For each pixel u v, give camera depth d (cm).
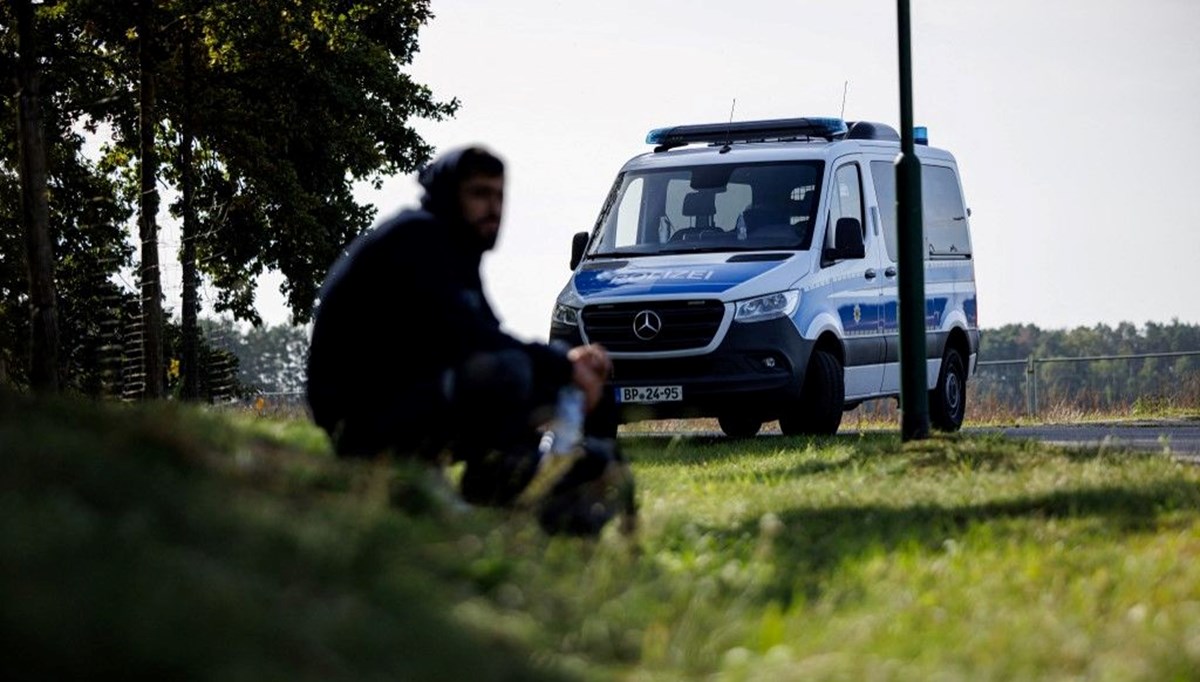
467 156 2070
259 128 11438
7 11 10481
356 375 2011
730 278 4762
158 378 10175
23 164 7794
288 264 11888
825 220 5012
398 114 12200
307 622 1133
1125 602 1783
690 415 4781
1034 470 3142
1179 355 8125
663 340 4731
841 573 1880
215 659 994
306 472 1605
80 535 1120
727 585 1723
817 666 1366
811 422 4894
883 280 5291
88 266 11612
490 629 1324
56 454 1301
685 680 1342
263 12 10719
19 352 11400
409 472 1694
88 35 11075
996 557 2064
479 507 1847
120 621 981
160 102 11362
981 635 1550
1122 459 3400
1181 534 2270
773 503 2681
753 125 5444
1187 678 1454
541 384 2055
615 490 1869
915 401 3866
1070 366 8181
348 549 1327
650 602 1515
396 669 1135
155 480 1327
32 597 970
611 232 5206
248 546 1255
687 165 5222
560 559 1609
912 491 2850
